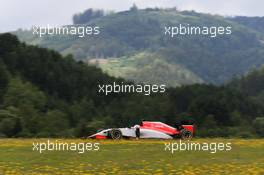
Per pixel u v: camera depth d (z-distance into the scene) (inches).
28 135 4084.6
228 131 4512.8
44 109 6609.3
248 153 2094.0
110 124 6387.8
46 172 1633.9
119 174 1596.9
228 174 1596.9
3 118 4783.5
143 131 2679.6
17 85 6510.8
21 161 1851.6
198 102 7135.8
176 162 1840.6
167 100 7450.8
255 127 5487.2
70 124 6048.2
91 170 1667.1
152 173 1615.4
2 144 2380.7
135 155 2014.0
